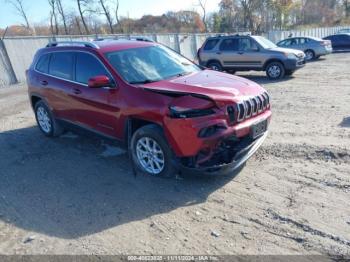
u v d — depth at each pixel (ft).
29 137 23.39
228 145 14.11
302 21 229.86
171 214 12.94
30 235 12.19
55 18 140.87
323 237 11.01
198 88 14.58
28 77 22.86
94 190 15.20
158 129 14.76
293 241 10.94
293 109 27.14
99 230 12.23
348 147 17.90
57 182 16.26
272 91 36.17
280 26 188.34
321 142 18.94
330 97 30.89
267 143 19.29
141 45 19.12
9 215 13.65
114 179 16.11
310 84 39.19
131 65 17.11
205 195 14.14
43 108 22.30
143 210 13.33
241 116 14.21
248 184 14.75
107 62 16.93
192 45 88.38
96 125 18.01
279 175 15.38
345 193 13.53
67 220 13.00
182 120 13.67
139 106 14.99
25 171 17.79
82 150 20.25
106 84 15.94
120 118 16.11
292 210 12.59
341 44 87.25
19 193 15.44
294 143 19.03
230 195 13.99
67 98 19.42
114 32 147.74
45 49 21.98
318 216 12.13
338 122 22.72
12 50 55.62
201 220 12.42
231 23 192.54
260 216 12.39
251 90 15.61
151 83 15.87
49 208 13.97
